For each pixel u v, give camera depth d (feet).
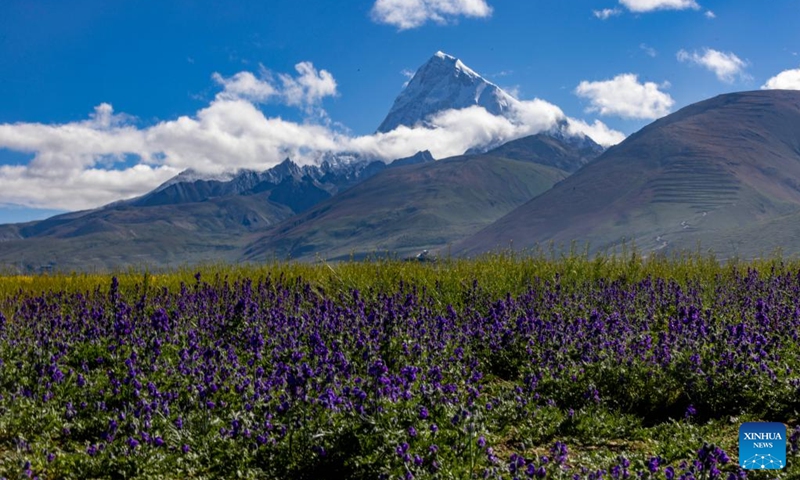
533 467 19.94
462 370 32.50
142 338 35.65
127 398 28.40
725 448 25.11
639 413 30.40
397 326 36.81
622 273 61.46
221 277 63.05
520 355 36.27
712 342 32.89
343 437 24.17
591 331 35.88
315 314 41.22
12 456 23.57
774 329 36.35
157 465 23.34
